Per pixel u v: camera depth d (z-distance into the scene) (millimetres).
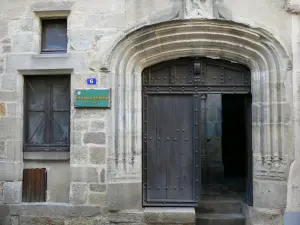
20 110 6836
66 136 6930
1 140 6777
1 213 6734
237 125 11148
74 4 6723
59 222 6645
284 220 6340
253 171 6730
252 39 6469
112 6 6641
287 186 6363
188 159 6992
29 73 6816
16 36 6812
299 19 6418
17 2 6832
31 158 6879
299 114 6363
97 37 6645
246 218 6949
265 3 6438
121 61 6660
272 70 6449
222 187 8930
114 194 6574
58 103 6988
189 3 6434
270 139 6477
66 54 6758
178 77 6996
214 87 6938
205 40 6594
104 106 6547
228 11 6430
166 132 7031
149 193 7008
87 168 6598
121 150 6633
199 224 7051
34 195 6875
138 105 6824
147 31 6500
